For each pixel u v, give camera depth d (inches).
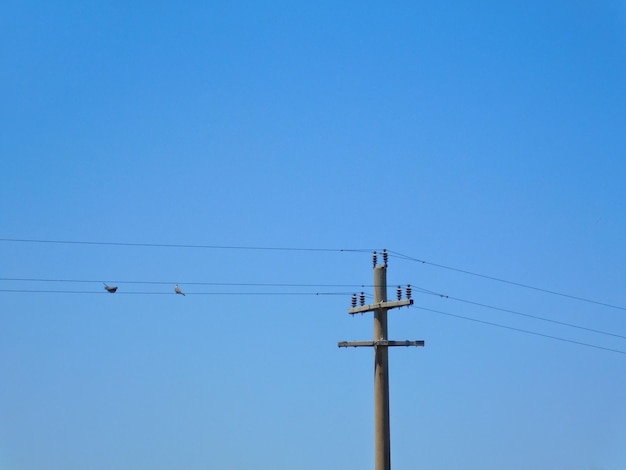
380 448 1451.8
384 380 1470.2
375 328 1488.7
